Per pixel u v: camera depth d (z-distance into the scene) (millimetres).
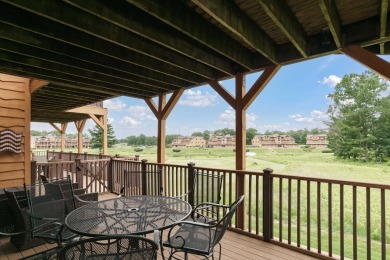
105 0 2467
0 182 5098
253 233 3734
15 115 5426
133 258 1428
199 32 2965
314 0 2613
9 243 3420
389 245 4172
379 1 2662
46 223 2705
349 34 3203
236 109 4504
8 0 2164
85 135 29969
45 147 24438
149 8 2355
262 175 3621
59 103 8516
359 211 5727
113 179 6949
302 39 3266
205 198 4426
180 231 2639
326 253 3016
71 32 3115
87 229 2111
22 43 3150
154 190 5488
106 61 4094
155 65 4277
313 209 6332
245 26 2889
